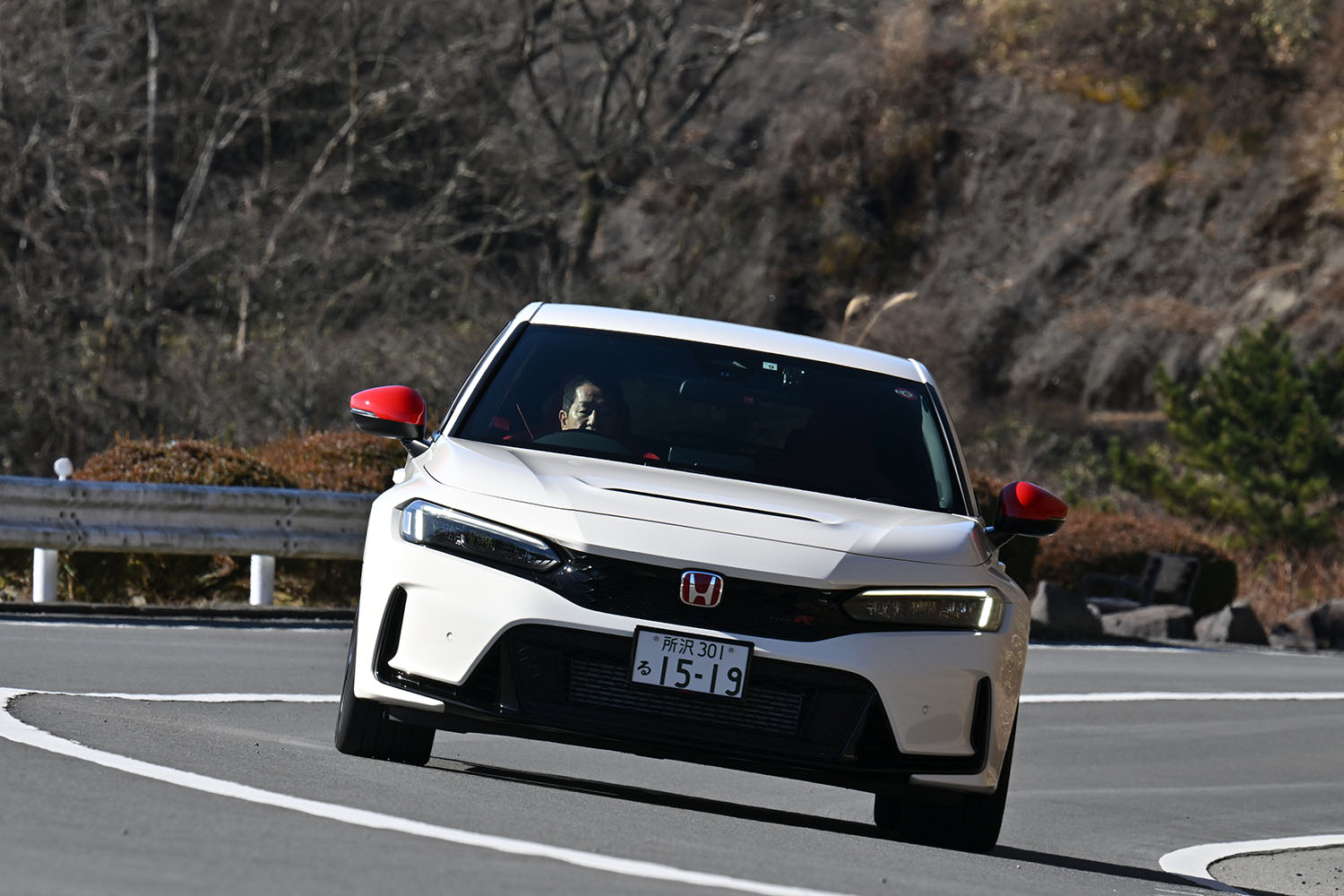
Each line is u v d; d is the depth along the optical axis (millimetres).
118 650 39094
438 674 21672
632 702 21156
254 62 138750
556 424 24766
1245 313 178750
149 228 125125
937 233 181125
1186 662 63844
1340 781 41469
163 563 56188
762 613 21297
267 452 64375
